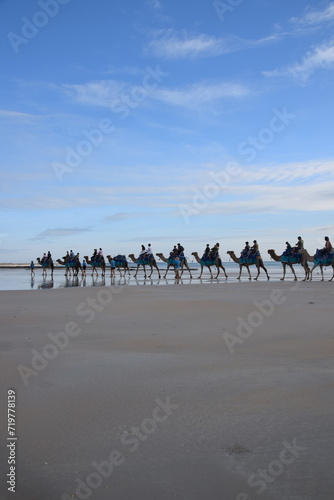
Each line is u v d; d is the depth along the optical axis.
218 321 9.45
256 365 5.59
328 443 3.22
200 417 3.78
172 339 7.41
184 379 4.98
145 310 11.52
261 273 45.25
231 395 4.37
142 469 2.90
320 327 8.40
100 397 4.35
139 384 4.79
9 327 8.77
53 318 10.06
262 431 3.46
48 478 2.79
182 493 2.62
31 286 25.03
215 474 2.82
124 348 6.71
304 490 2.63
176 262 31.41
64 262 40.38
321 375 5.05
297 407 3.99
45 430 3.53
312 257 27.95
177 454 3.09
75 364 5.68
